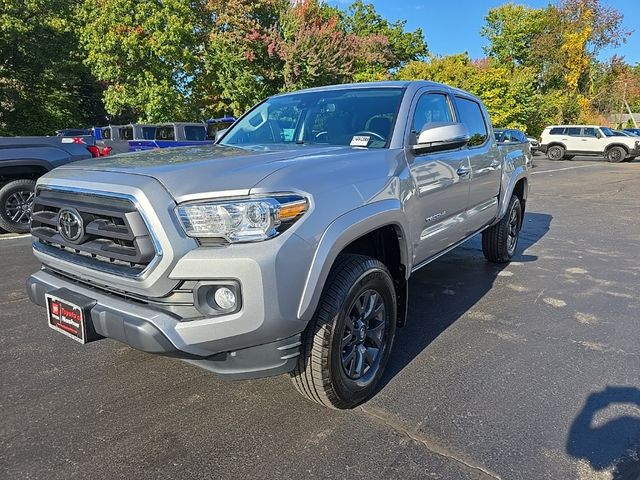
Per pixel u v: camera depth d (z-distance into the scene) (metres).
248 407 2.77
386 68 34.22
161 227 2.10
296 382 2.60
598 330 3.89
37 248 2.79
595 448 2.43
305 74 22.02
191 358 2.21
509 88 32.97
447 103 4.17
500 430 2.57
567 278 5.29
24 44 21.50
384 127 3.31
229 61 20.36
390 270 3.23
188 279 2.11
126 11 18.34
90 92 29.03
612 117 52.34
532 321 4.07
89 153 7.93
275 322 2.17
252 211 2.11
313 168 2.48
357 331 2.74
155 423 2.61
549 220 8.88
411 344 3.62
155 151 3.11
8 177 7.38
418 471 2.26
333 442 2.46
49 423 2.60
